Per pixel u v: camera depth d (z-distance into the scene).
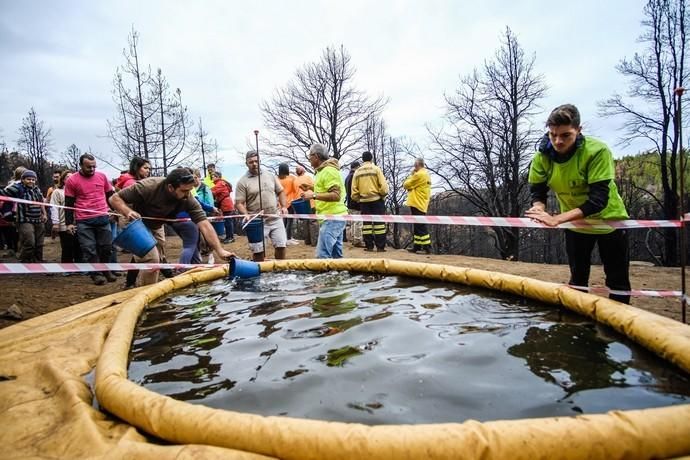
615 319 2.43
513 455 1.20
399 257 8.85
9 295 5.21
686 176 14.36
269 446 1.29
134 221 4.07
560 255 25.42
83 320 2.97
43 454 1.40
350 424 1.30
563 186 3.06
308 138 25.50
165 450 1.31
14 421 1.63
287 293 3.61
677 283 6.61
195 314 3.07
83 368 2.21
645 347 2.16
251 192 5.65
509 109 19.59
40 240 8.13
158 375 2.02
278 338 2.47
